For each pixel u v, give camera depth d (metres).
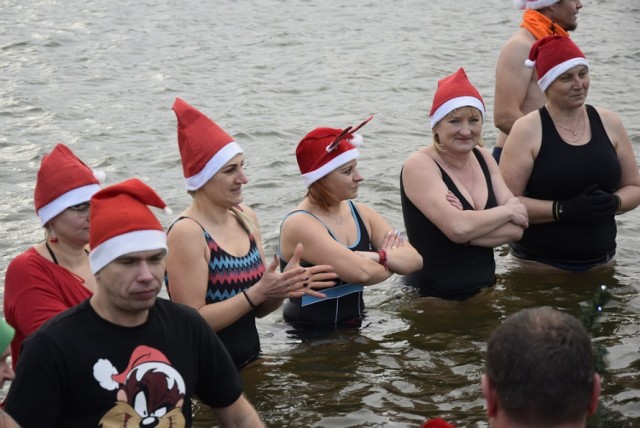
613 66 17.58
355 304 7.64
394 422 6.07
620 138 8.42
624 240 9.43
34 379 4.23
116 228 4.29
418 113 14.53
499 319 7.65
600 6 24.16
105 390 4.29
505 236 7.96
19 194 10.64
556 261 8.62
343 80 16.58
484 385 3.39
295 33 20.67
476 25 21.83
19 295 5.36
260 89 15.90
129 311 4.33
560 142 8.23
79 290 5.47
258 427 4.81
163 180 11.24
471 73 17.11
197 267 6.42
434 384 6.61
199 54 18.48
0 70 16.69
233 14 22.70
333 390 6.52
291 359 7.00
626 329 7.35
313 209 7.39
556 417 3.22
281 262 7.41
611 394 6.27
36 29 20.17
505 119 8.98
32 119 13.76
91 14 22.02
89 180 5.54
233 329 6.70
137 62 17.67
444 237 8.05
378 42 19.88
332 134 7.31
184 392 4.45
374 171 11.57
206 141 6.47
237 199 6.58
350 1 24.78
